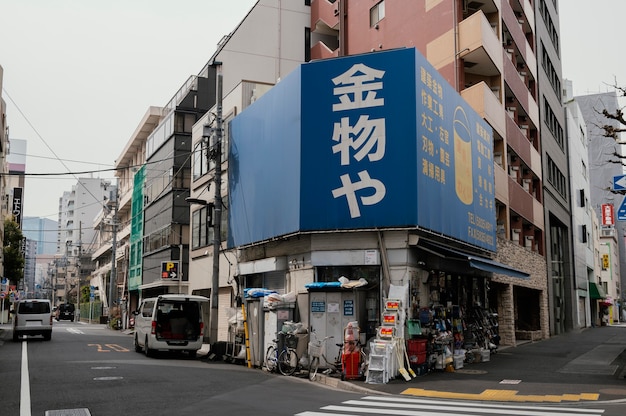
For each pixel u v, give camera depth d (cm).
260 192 1964
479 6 2617
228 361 1936
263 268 1930
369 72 1617
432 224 1606
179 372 1532
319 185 1623
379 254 1568
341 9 3269
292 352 1570
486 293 2244
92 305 6781
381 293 1559
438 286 1755
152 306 2116
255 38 3544
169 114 3669
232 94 2516
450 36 2461
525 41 3256
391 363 1384
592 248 6294
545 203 3553
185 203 3516
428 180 1605
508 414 945
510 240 2652
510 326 2544
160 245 3703
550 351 2283
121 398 1081
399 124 1570
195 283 2964
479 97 2330
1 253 4469
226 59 3475
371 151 1583
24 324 2878
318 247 1645
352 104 1620
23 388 1210
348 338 1427
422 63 1644
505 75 2706
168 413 923
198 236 2948
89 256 10450
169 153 3609
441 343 1614
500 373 1555
